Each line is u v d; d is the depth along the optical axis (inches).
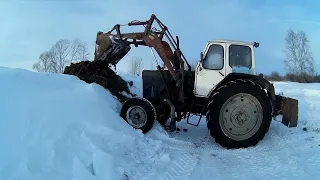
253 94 261.4
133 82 389.7
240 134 262.1
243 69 273.4
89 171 166.2
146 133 268.8
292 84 1024.2
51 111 199.0
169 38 294.7
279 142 268.5
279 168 199.9
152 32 300.2
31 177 144.5
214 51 277.0
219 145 269.4
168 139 273.6
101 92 268.5
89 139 193.9
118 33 313.6
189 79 291.6
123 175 178.4
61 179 152.5
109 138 211.8
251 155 236.7
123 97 319.0
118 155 199.5
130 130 249.1
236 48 275.3
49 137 176.2
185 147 258.5
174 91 299.4
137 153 218.7
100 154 180.7
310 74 1513.3
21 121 177.2
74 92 243.6
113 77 333.1
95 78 315.0
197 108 289.6
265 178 183.9
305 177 179.9
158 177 186.1
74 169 163.5
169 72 300.5
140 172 191.8
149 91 305.3
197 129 333.7
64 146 176.1
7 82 207.9
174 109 283.3
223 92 260.8
